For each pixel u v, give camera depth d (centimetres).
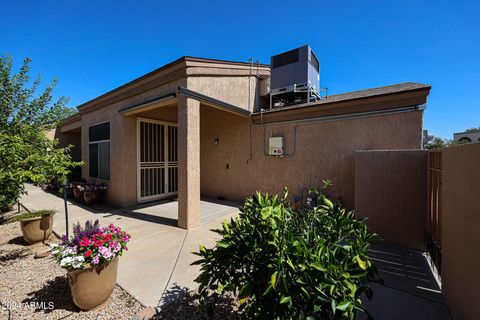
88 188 746
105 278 233
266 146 704
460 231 204
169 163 879
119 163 723
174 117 850
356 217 428
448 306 229
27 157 365
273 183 689
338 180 569
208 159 859
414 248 375
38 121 521
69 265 218
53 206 750
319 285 147
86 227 256
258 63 788
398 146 486
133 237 453
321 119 592
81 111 911
